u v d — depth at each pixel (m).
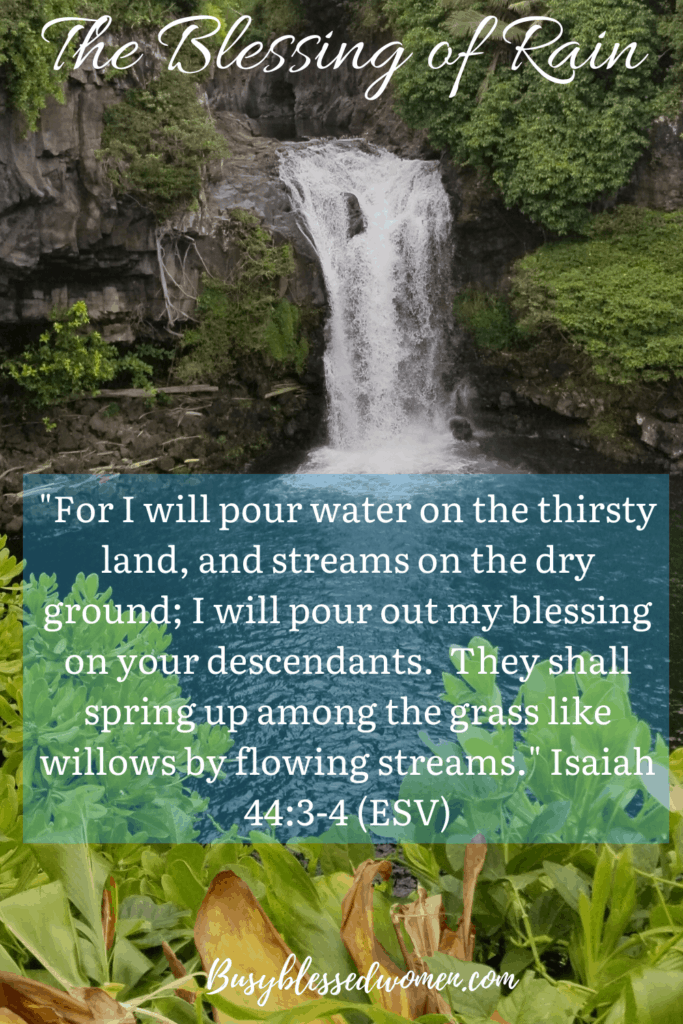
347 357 20.70
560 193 19.23
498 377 20.58
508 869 0.85
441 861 0.90
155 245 17.59
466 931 0.72
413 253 21.11
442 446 20.33
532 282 19.48
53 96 15.80
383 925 0.73
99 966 0.67
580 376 19.50
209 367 19.05
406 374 21.16
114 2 16.33
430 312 21.20
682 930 0.67
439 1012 0.62
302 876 0.68
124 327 18.00
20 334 17.42
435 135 20.73
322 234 20.45
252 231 19.27
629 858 0.71
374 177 21.50
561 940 0.82
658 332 18.53
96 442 17.48
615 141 19.19
